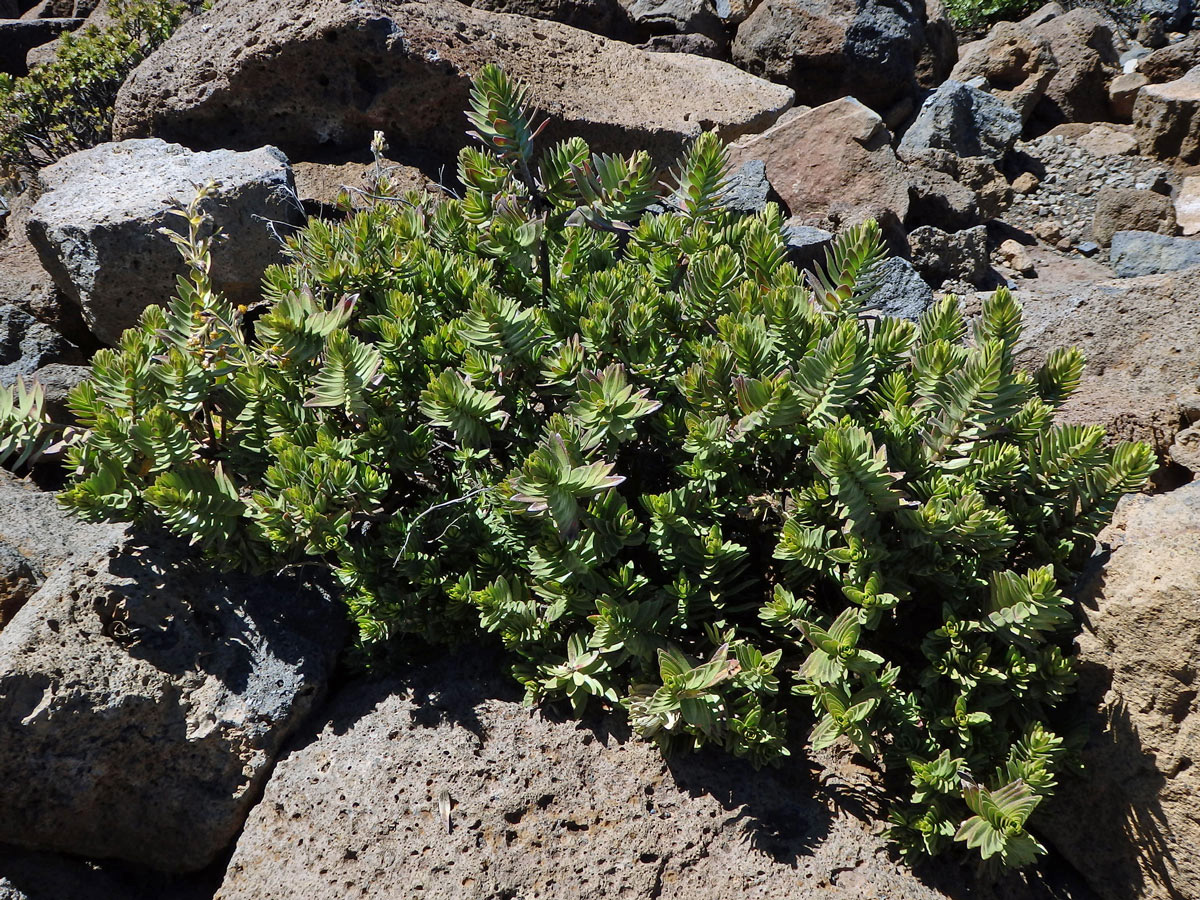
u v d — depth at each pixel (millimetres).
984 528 873
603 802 905
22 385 985
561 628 955
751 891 864
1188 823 864
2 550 1005
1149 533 895
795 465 976
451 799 908
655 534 938
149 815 945
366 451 963
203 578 990
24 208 1661
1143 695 881
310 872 899
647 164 1027
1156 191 1867
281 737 957
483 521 975
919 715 904
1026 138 2145
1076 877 937
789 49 2057
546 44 1758
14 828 917
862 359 901
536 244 1047
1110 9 2566
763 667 889
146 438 932
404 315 1007
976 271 1583
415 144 1601
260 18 1548
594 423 910
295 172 1541
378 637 964
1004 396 897
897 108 2059
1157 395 1172
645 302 1002
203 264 1026
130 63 1957
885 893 861
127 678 931
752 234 1042
